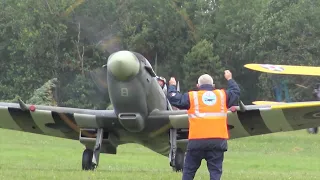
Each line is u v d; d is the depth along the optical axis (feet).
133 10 583.17
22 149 295.69
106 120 171.73
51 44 605.73
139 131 175.63
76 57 581.94
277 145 379.96
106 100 535.60
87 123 173.88
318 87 359.25
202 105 111.34
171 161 173.58
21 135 400.88
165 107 182.60
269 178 155.33
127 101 163.94
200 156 111.24
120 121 168.96
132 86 161.27
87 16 499.51
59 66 609.42
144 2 607.37
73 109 175.01
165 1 628.69
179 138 178.60
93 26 494.18
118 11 542.57
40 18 612.70
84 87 548.31
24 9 644.69
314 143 394.73
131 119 167.43
